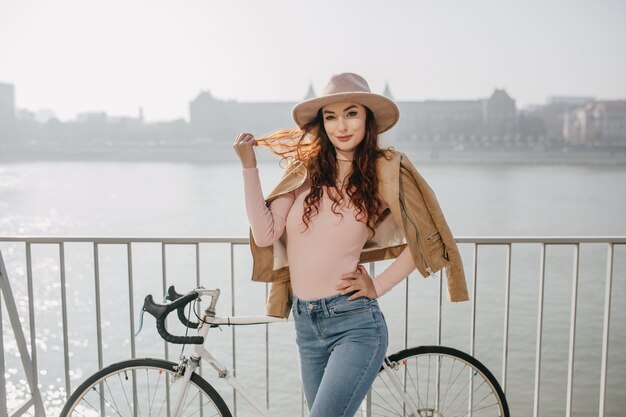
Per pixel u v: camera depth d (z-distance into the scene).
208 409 6.28
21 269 27.52
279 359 12.99
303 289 2.24
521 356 14.43
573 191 77.50
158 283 23.88
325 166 2.25
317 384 2.32
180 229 48.97
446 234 2.23
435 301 19.19
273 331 15.12
